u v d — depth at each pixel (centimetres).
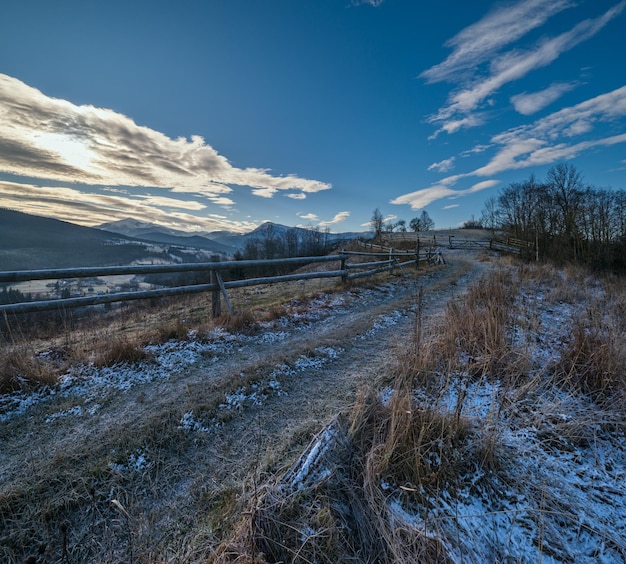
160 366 339
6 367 278
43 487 177
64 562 141
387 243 2972
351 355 393
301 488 168
